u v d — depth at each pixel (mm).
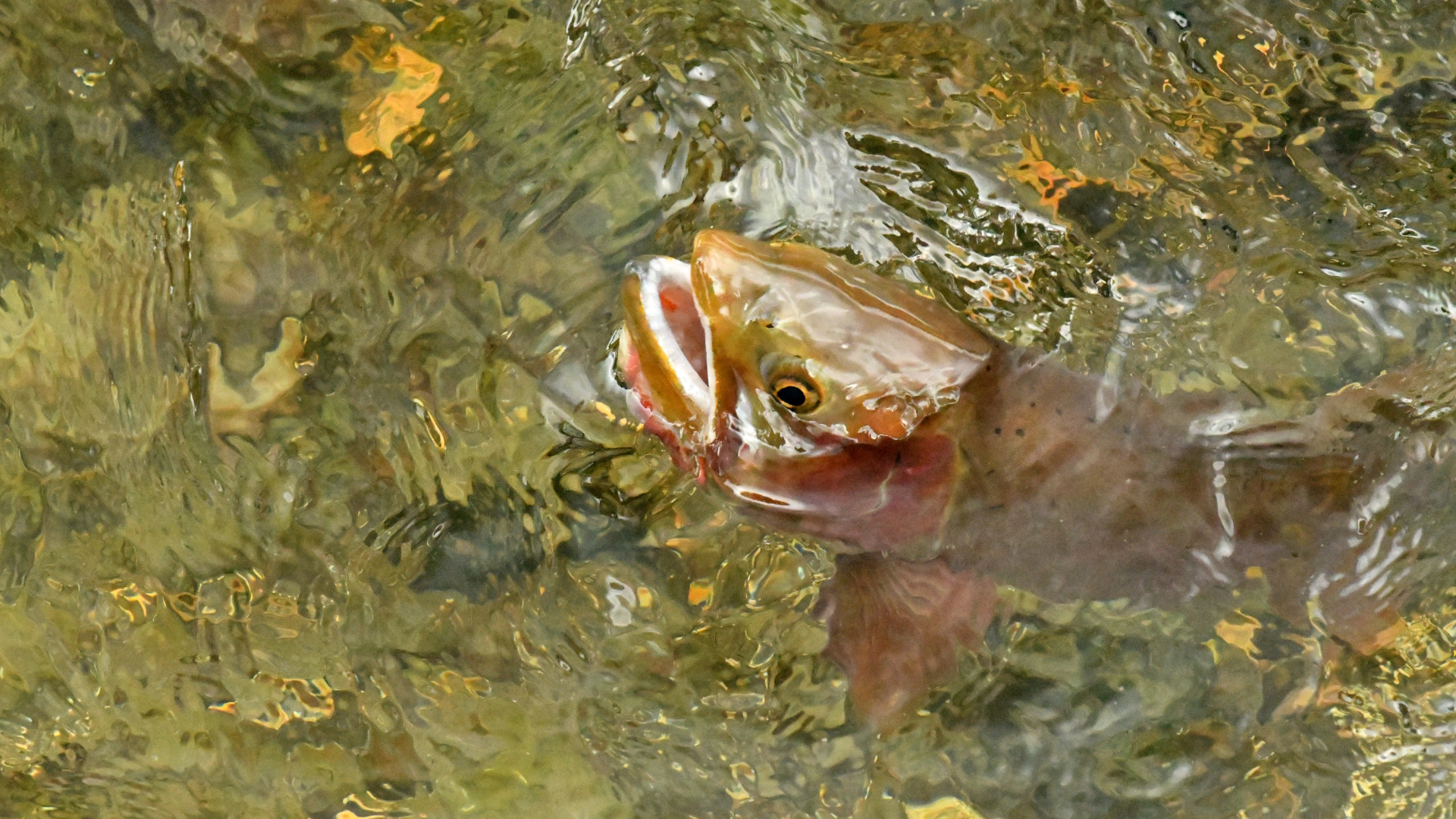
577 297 3434
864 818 2840
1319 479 2889
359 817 2961
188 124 3834
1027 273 3420
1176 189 3691
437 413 3309
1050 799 2838
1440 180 3742
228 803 3008
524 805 2947
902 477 2904
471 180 3707
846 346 2781
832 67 3980
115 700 3152
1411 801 2770
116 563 3277
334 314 3510
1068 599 2943
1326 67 3982
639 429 3207
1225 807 2795
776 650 3006
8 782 3076
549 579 3121
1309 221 3639
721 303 2816
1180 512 2848
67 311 3590
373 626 3137
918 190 3635
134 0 3998
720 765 2930
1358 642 2889
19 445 3445
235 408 3387
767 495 3031
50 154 3820
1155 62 4008
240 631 3162
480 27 4027
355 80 3914
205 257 3609
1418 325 3305
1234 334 3268
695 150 3713
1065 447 2861
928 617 2990
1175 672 2912
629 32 4020
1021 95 3916
